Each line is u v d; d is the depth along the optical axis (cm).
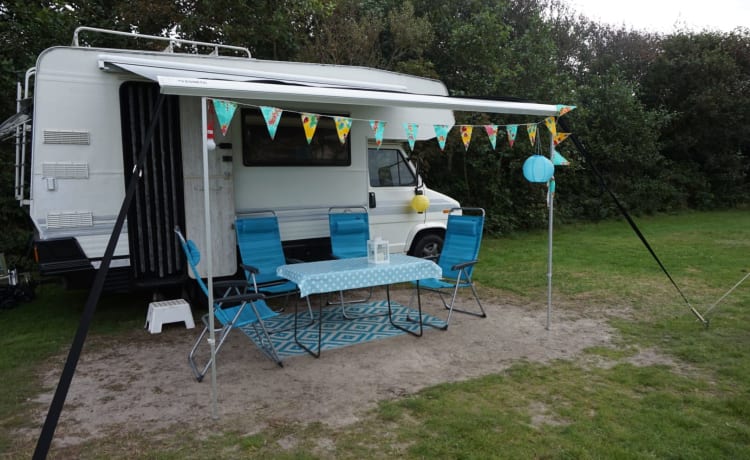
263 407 316
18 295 562
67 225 436
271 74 514
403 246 641
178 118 478
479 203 1138
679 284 637
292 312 530
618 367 375
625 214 466
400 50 1034
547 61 1139
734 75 1625
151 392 340
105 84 446
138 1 773
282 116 538
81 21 743
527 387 342
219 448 268
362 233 579
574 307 543
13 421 302
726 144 1686
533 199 1181
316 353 407
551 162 450
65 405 322
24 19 671
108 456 261
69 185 436
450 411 305
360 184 596
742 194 1728
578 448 263
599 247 934
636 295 588
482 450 263
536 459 254
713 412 305
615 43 1791
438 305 555
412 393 334
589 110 1362
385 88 579
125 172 457
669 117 1497
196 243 492
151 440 278
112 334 462
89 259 446
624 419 295
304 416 304
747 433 278
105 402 326
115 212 454
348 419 299
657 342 433
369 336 450
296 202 552
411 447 266
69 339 447
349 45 934
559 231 1193
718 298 570
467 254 522
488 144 1067
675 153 1702
